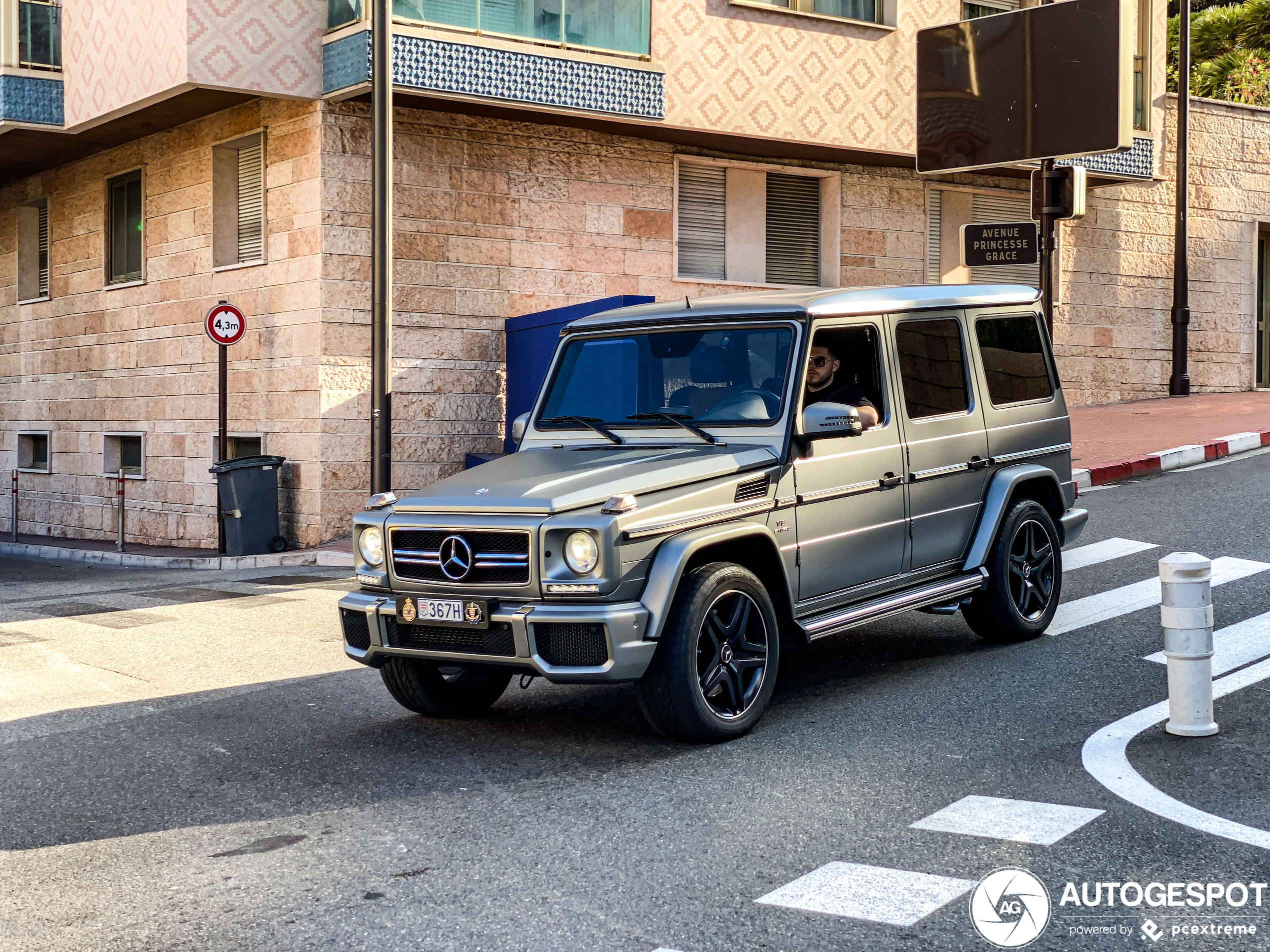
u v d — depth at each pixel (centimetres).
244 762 639
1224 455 1653
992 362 825
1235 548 1073
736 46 1744
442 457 1688
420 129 1655
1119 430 1861
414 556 623
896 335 747
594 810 536
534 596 589
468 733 675
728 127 1745
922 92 1638
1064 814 508
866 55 1842
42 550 1925
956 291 811
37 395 2227
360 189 1630
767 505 647
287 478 1667
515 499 602
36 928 435
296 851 504
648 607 588
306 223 1628
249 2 1550
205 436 1830
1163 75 2198
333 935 420
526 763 612
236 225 1780
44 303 2191
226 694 791
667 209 1834
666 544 598
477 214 1697
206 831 535
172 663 892
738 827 507
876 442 717
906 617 933
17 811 570
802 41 1792
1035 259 1323
